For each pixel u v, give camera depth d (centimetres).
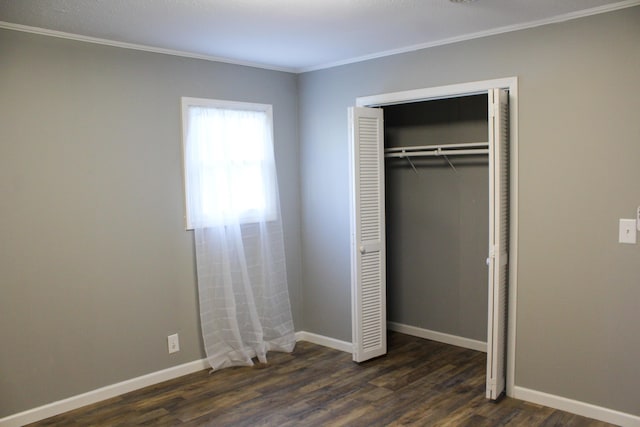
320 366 398
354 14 289
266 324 424
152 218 362
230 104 400
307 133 446
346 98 415
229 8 274
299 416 316
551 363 321
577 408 312
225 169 392
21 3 260
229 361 399
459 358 409
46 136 313
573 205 306
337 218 429
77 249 328
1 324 300
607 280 297
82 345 333
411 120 456
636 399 292
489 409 320
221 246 388
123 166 346
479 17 301
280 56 391
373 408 324
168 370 375
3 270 300
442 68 356
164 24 301
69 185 323
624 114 286
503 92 316
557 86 308
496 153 307
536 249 322
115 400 342
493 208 311
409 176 462
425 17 298
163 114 365
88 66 329
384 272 407
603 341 301
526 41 317
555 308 317
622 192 289
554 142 311
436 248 448
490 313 320
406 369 387
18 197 304
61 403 324
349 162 390
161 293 369
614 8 284
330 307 442
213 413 322
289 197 450
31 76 306
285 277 436
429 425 301
